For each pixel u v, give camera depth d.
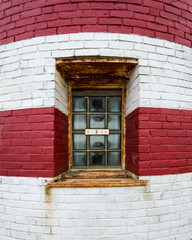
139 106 1.86
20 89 1.96
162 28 1.98
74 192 1.82
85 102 2.41
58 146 1.95
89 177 2.07
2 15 2.08
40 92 1.89
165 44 1.99
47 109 1.86
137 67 1.92
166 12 2.01
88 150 2.38
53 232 1.80
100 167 2.36
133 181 1.86
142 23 1.91
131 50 1.87
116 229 1.82
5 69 2.04
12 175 1.92
